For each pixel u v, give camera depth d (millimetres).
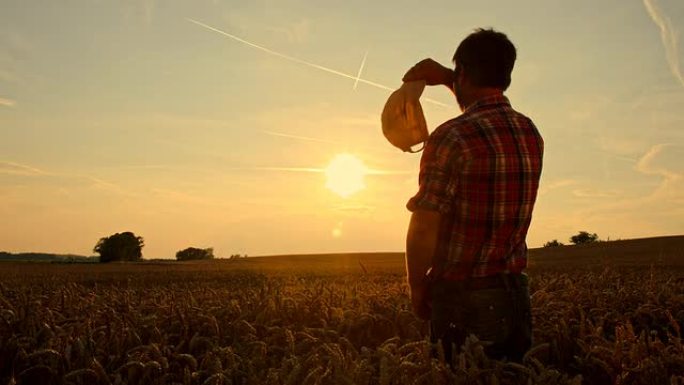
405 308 6270
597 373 3900
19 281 23016
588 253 57844
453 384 2955
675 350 3838
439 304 3592
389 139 3979
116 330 4188
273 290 6344
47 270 43875
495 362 3107
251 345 3951
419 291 3625
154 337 4184
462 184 3465
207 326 4758
